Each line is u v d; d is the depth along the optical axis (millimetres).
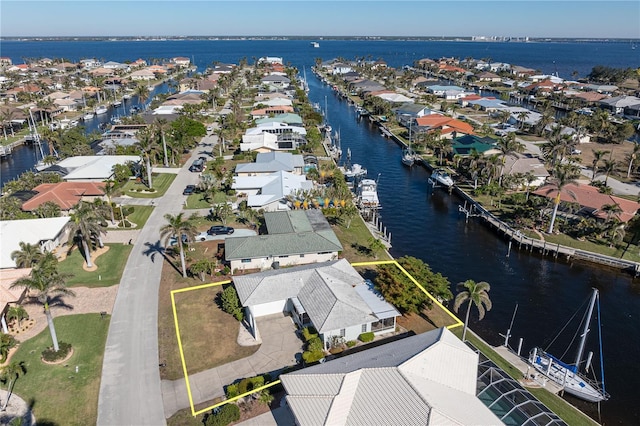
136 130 144750
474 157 113250
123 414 43219
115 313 58594
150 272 68500
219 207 84188
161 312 58875
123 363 49844
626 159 125438
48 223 76438
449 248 83062
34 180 100875
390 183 116250
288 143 138250
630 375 52781
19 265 66062
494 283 71688
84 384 46812
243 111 186625
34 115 168375
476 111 197125
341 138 159750
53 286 48812
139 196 100000
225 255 68750
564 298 67875
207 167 121312
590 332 60219
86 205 72375
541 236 83875
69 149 124750
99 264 70688
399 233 88688
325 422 37219
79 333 54656
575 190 95000
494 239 86812
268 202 90312
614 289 70562
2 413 43031
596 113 170250
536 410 39844
